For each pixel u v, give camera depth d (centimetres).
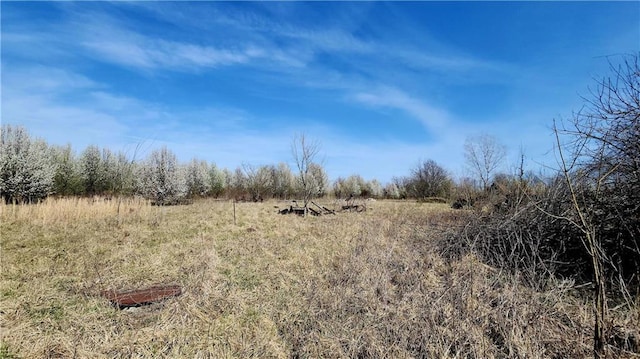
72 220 1097
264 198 2767
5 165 1617
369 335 367
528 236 554
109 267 612
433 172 3447
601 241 489
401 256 669
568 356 325
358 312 430
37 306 438
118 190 2400
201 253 692
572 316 398
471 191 1438
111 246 766
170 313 423
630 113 419
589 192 489
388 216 1406
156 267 619
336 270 603
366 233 931
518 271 478
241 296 486
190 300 456
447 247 671
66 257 675
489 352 332
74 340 360
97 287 510
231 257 691
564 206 528
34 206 1213
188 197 2581
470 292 441
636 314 367
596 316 313
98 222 1073
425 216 1344
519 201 631
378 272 548
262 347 360
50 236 860
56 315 417
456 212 1373
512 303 392
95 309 436
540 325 364
